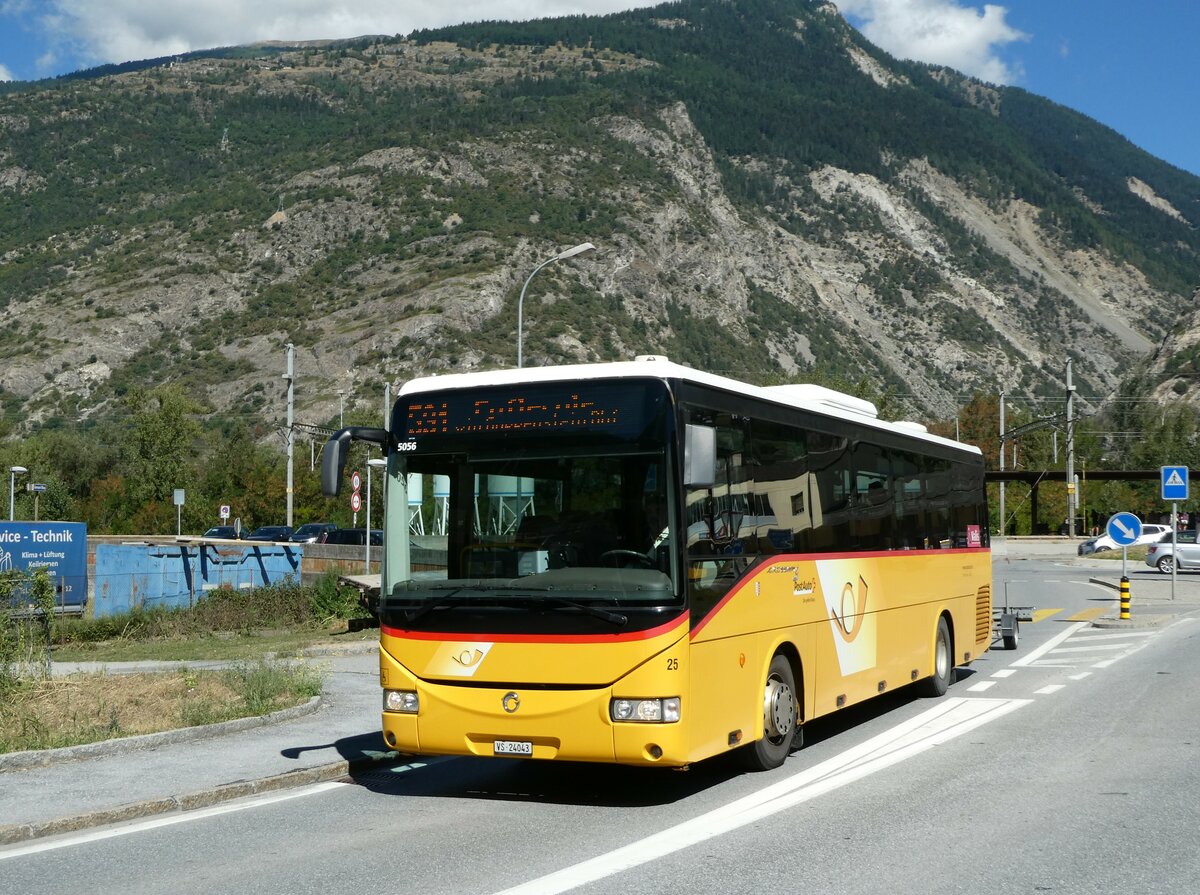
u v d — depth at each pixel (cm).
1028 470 8738
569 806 912
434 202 18688
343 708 1380
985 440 11312
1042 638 2261
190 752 1105
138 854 773
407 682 907
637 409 891
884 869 714
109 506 7938
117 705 1283
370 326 15388
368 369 14475
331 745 1143
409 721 905
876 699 1496
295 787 998
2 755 1026
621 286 17725
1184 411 11431
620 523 880
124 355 15925
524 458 914
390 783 1012
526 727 868
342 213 18612
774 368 18800
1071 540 7088
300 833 827
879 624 1289
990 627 1784
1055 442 10400
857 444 1262
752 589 979
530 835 815
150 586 3375
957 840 785
